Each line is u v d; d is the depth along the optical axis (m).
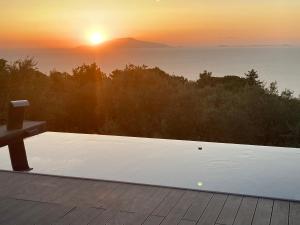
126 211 2.51
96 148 5.17
